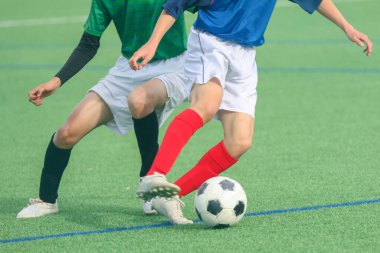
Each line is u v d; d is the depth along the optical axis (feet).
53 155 37.76
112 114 38.14
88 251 32.45
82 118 37.14
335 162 48.21
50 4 157.48
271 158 49.83
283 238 33.24
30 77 85.97
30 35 119.75
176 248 32.37
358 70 82.94
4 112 68.74
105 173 47.65
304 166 47.50
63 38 115.65
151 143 37.65
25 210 38.24
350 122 60.08
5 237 34.91
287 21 123.65
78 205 40.42
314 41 104.27
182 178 35.37
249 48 35.47
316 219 36.09
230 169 47.32
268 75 82.33
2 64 95.14
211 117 34.22
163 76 37.52
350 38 35.78
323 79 78.74
